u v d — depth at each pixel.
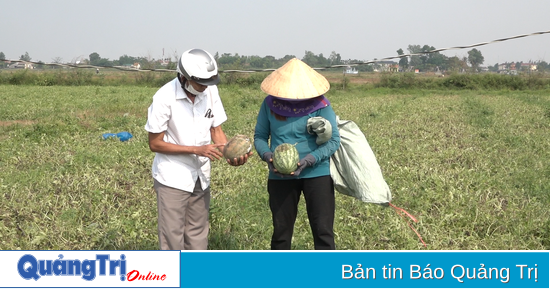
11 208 6.94
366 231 6.05
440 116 19.59
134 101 26.19
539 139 13.41
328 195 4.63
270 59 118.69
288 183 4.63
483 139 13.71
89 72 51.84
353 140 4.71
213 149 4.37
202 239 4.85
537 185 8.22
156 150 4.46
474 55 147.88
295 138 4.57
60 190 7.99
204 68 4.22
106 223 6.36
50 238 5.88
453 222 6.44
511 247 5.71
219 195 7.56
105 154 10.67
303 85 4.46
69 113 19.98
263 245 5.72
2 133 14.66
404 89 50.47
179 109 4.43
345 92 44.62
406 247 5.58
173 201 4.49
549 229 6.11
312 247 5.62
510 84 51.28
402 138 13.84
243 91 35.59
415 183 8.32
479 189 7.88
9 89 38.31
